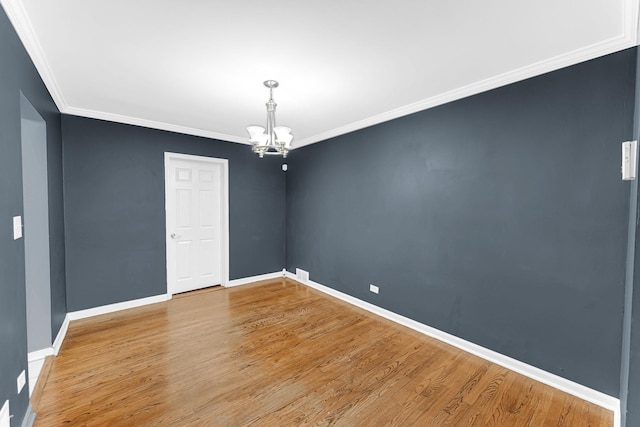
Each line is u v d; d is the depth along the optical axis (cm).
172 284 395
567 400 190
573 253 196
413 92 260
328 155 405
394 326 303
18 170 157
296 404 185
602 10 150
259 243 470
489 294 239
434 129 278
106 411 176
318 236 427
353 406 184
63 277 291
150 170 362
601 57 183
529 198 216
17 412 151
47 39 176
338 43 182
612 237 180
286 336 278
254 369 222
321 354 245
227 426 166
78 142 311
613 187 180
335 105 293
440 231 274
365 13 154
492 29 168
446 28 167
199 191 421
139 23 162
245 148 450
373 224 341
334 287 400
